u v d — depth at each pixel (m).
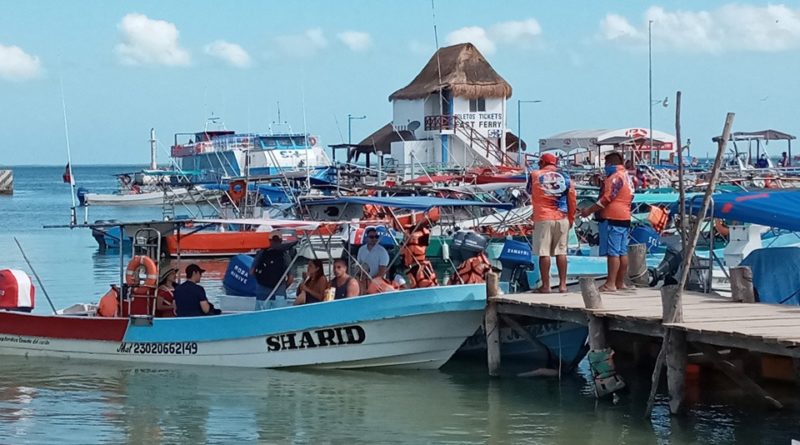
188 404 15.14
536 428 13.91
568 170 45.31
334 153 62.03
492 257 27.56
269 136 65.75
